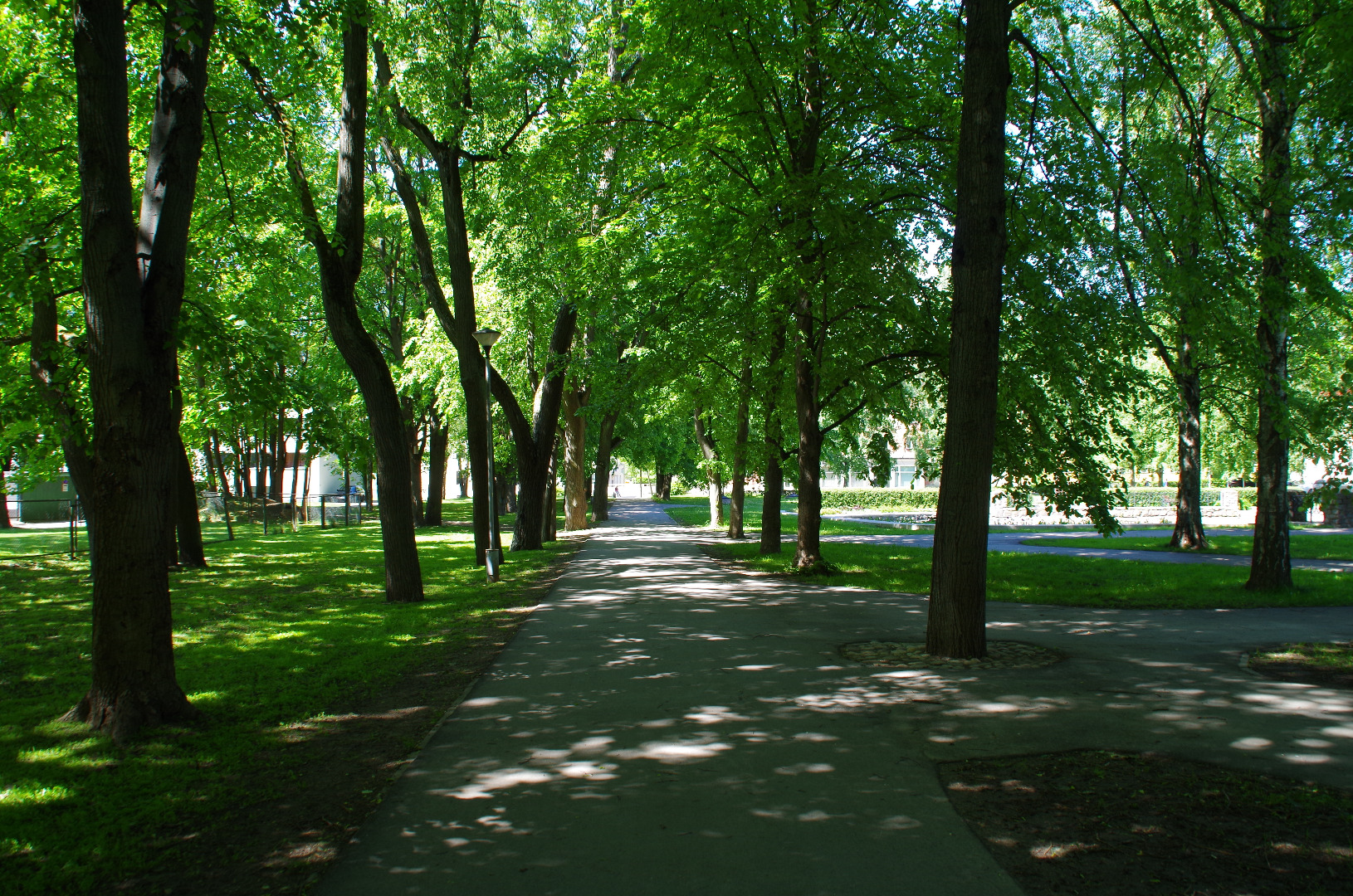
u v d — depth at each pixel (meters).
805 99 15.38
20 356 14.38
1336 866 3.79
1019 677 7.66
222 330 8.90
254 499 41.50
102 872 3.93
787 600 13.25
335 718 6.68
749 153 15.87
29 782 5.18
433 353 26.97
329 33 13.72
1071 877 3.72
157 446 6.59
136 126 12.95
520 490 24.27
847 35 13.52
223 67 12.23
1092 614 11.65
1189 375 22.11
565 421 33.12
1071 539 27.58
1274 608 12.24
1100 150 11.54
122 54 6.35
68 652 9.73
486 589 15.33
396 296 33.31
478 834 4.30
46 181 13.38
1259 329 13.89
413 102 17.19
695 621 11.12
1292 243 11.49
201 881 3.84
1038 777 5.03
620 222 18.55
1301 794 4.66
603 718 6.47
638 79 15.15
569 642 9.72
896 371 16.62
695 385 20.59
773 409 20.89
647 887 3.69
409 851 4.11
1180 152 11.16
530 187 19.09
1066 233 11.37
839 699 6.93
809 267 14.15
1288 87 11.57
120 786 5.12
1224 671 7.87
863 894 3.59
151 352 6.56
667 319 18.00
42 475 14.41
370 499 49.47
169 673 6.66
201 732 6.28
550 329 26.95
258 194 13.47
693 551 23.61
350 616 12.11
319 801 4.84
